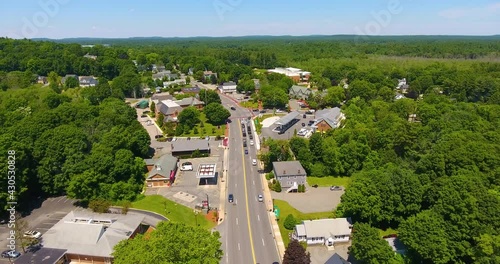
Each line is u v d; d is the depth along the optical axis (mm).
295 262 54469
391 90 169875
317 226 68375
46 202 83625
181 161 107562
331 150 97688
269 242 68562
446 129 102188
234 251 65750
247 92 196875
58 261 59875
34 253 60938
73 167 83250
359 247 59188
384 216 69625
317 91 177500
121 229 66750
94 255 60906
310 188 91500
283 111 160375
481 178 73312
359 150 97812
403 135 99000
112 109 124125
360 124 113125
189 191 88562
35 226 72625
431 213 62125
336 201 84188
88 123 106562
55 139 87250
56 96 137875
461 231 58562
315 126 126750
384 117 122125
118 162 86125
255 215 78062
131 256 44625
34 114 107938
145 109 167750
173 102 156250
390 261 57031
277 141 106000
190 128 136125
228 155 111625
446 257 56594
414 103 137375
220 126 139750
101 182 83188
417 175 75375
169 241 46062
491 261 52250
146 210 79562
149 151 114062
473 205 59125
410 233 59906
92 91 163125
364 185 72062
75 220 69875
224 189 89812
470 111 125500
